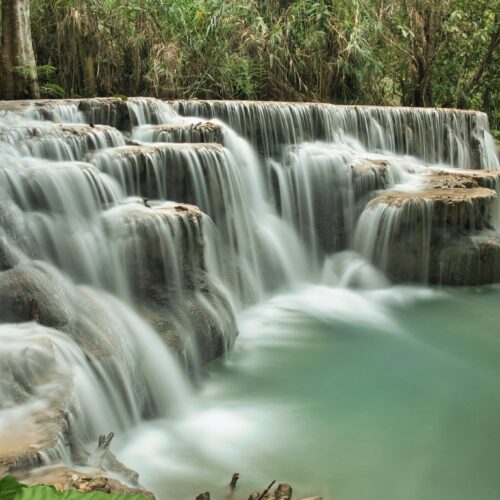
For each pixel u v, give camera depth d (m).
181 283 7.75
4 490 1.74
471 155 16.14
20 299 5.77
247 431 6.18
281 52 16.98
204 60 16.06
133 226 7.26
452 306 10.52
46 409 4.47
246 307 9.72
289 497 4.97
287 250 11.48
